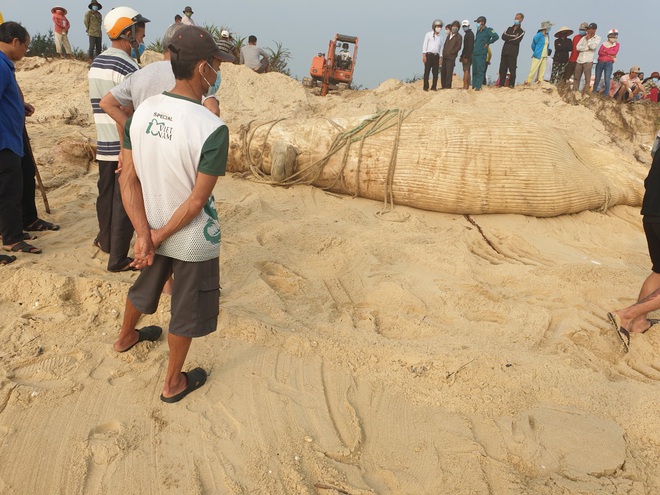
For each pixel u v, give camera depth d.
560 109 13.48
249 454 2.86
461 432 3.12
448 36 14.29
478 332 4.25
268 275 5.04
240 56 15.85
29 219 5.47
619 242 6.80
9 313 3.99
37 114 11.37
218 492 2.63
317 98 14.32
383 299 4.74
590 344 4.18
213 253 2.94
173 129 2.63
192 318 2.95
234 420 3.10
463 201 7.18
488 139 7.17
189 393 3.28
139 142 2.71
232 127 8.41
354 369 3.65
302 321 4.23
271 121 8.27
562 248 6.39
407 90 14.70
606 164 8.12
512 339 4.16
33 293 4.20
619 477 2.89
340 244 5.78
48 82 15.37
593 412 3.36
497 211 7.28
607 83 14.91
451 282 5.11
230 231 5.94
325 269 5.34
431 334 4.17
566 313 4.61
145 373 3.43
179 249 2.83
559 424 3.23
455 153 7.16
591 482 2.82
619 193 7.70
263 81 13.92
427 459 2.91
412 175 7.29
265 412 3.17
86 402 3.14
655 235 4.12
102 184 4.50
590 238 6.91
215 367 3.54
